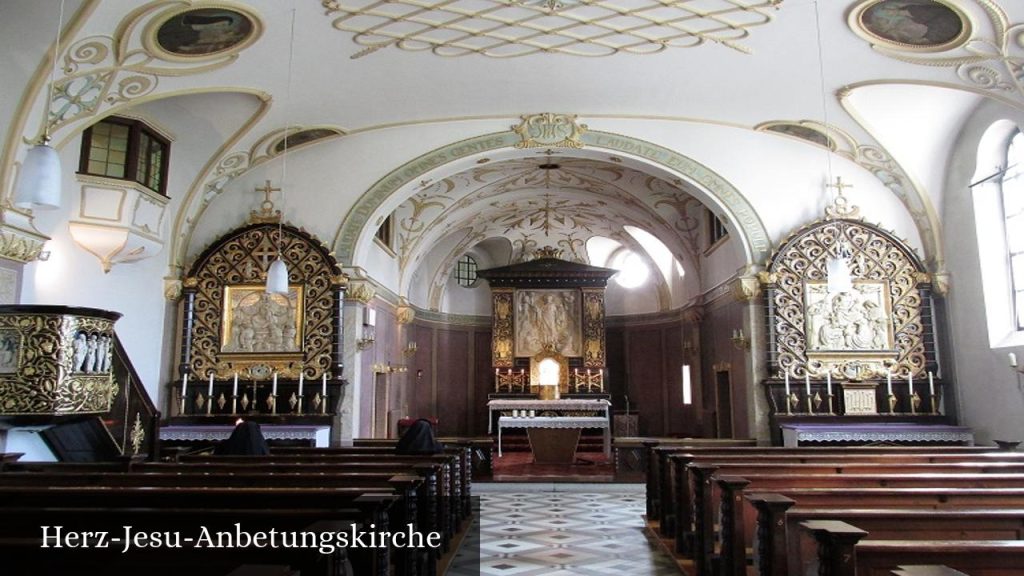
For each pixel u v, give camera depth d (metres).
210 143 13.10
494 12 9.70
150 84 10.20
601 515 10.77
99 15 8.39
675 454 8.58
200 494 5.06
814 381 14.02
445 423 23.59
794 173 14.38
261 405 13.92
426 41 10.45
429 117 13.62
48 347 8.19
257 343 14.02
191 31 9.24
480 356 24.80
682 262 20.03
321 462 8.15
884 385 13.98
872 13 9.35
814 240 14.22
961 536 4.78
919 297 14.05
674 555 8.00
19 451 8.95
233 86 11.09
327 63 10.88
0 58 8.65
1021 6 8.70
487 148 14.03
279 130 13.12
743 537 5.95
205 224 14.41
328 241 14.29
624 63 11.38
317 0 9.02
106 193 11.38
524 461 17.95
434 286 23.45
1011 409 12.17
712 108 13.17
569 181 18.75
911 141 13.35
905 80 11.18
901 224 14.36
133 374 10.96
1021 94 10.34
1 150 8.97
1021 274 12.38
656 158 14.19
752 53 10.82
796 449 9.44
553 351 23.19
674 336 22.69
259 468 7.27
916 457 8.41
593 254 24.91
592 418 16.78
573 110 13.53
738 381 15.33
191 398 13.91
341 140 14.15
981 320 12.94
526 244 24.12
